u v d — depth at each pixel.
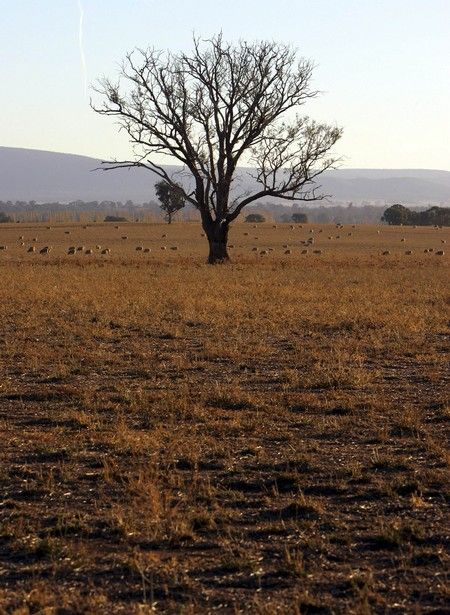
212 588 7.50
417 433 12.76
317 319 26.36
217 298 32.03
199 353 20.25
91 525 8.95
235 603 7.20
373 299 32.72
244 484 10.37
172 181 59.59
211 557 8.15
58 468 10.91
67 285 37.34
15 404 14.77
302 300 32.06
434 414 14.09
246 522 9.09
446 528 8.92
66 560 8.06
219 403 14.66
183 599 7.28
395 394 15.83
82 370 17.73
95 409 14.29
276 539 8.61
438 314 27.70
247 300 31.69
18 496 9.92
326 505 9.66
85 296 32.19
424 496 9.98
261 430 12.95
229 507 9.54
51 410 14.30
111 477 10.51
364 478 10.55
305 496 9.95
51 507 9.55
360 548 8.38
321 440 12.46
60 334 23.38
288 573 7.76
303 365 18.73
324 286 38.44
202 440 12.29
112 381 16.95
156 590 7.43
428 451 11.77
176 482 10.27
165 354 20.23
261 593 7.39
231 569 7.86
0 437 12.41
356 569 7.88
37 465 11.09
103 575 7.76
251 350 20.59
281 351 20.77
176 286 37.03
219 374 17.75
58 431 12.71
